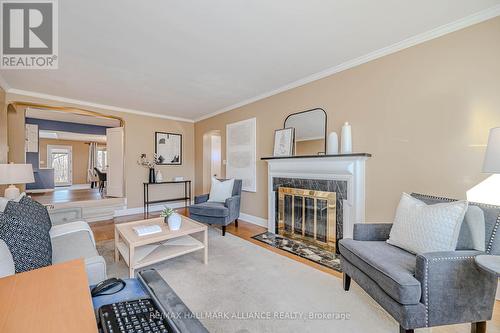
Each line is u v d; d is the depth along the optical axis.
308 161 3.08
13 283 0.78
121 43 2.29
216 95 3.97
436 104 2.13
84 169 10.25
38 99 3.83
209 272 2.24
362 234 1.95
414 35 2.20
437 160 2.13
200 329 0.65
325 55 2.59
